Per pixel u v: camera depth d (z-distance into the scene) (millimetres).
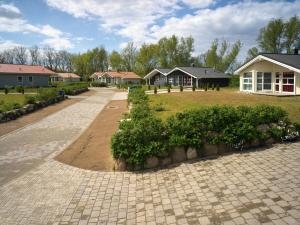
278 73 24031
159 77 55688
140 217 4898
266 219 4191
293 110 13758
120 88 56938
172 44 74312
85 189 6227
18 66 50312
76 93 38438
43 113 19344
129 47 91188
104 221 4875
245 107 8711
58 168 7715
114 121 14922
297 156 6906
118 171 7172
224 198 5074
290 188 5109
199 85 44594
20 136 12125
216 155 7609
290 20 49156
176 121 7668
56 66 101125
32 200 5781
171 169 6961
